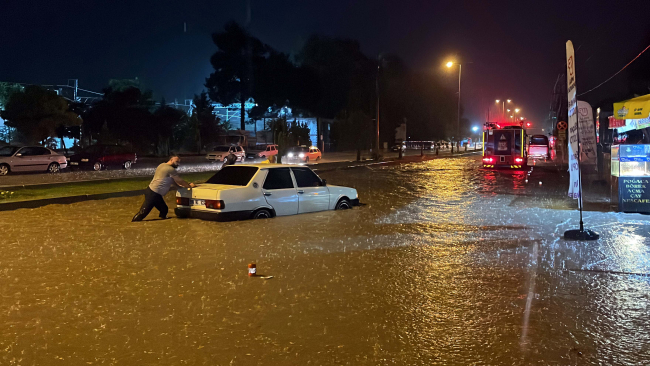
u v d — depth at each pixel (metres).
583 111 19.70
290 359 4.62
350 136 71.31
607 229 11.54
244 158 42.19
